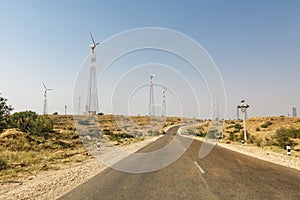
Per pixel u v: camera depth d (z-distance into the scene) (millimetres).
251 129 66750
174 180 9680
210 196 7242
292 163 14586
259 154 20328
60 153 22000
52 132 36750
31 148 23922
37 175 12234
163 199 7035
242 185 8617
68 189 8680
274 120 77250
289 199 6879
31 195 8094
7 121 34469
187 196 7293
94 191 8156
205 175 10633
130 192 7906
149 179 10008
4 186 9781
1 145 23234
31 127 34125
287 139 31266
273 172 11297
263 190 7875
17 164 15328
